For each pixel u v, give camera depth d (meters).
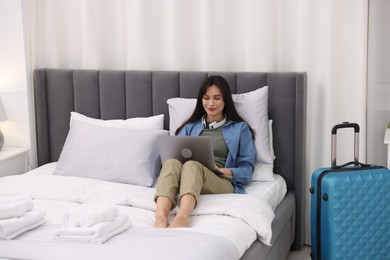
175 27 3.73
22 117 3.90
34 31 3.96
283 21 3.60
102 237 2.29
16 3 3.77
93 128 3.49
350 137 3.57
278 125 3.53
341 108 3.56
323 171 3.06
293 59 3.62
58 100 3.89
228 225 2.57
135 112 3.77
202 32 3.70
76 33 3.97
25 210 2.51
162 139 3.05
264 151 3.43
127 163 3.30
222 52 3.70
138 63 3.84
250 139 3.38
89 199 2.96
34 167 3.98
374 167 3.08
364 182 2.97
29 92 3.90
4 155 3.66
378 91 3.47
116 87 3.79
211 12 3.65
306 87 3.49
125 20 3.88
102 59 3.93
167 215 2.76
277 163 3.56
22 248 2.22
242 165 3.34
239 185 3.22
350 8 3.45
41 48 3.99
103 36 3.91
